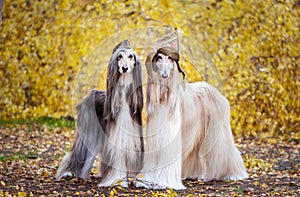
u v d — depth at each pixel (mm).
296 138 11766
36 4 12953
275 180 7453
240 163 7520
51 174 7562
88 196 6211
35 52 12969
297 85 12203
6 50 13008
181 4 12516
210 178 7254
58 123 12547
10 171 7812
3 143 10508
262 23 12320
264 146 10914
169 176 6465
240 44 12367
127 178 6496
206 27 12477
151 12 12469
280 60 12227
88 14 12805
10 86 13031
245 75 12312
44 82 13039
